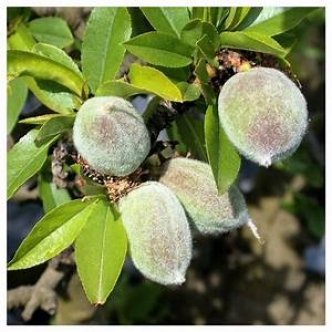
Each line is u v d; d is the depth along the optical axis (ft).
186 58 0.60
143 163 0.59
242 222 0.59
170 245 0.55
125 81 0.59
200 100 0.61
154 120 0.61
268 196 0.95
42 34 0.70
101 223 0.58
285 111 0.55
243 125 0.55
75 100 0.61
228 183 0.55
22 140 0.62
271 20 0.62
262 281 0.95
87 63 0.61
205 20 0.61
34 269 0.79
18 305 0.75
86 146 0.56
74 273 0.76
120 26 0.62
